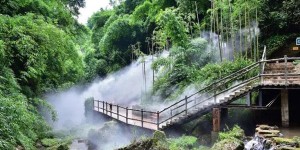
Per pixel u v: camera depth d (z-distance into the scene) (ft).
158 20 75.25
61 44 50.90
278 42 61.05
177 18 66.08
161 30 77.92
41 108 54.90
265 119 43.14
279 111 43.98
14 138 31.55
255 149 28.71
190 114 40.11
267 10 63.93
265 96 45.14
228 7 64.44
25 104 38.75
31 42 43.86
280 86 36.94
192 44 62.85
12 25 43.42
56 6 61.05
